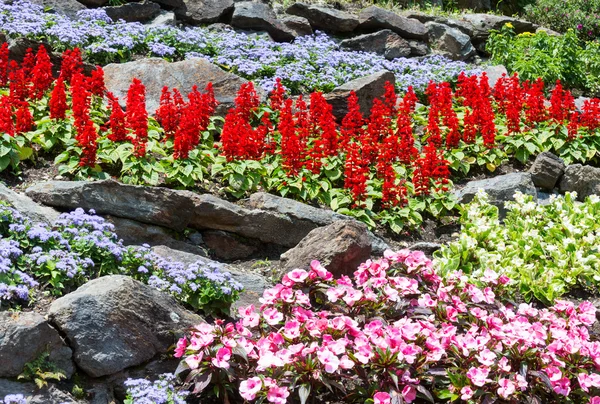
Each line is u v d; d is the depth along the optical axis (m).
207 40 11.49
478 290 5.69
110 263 5.65
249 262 7.00
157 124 8.42
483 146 9.27
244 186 7.55
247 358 4.92
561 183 9.00
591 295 7.17
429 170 8.05
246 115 8.81
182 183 7.31
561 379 4.98
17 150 7.04
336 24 13.48
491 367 5.00
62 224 5.80
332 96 9.97
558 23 17.20
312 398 4.97
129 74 9.25
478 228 7.47
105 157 7.28
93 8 12.08
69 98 8.36
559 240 7.70
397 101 10.73
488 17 15.46
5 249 5.12
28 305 5.00
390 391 4.76
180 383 5.05
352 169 7.86
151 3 12.22
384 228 7.73
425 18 14.87
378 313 5.47
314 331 4.93
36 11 10.95
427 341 4.96
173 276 5.78
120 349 4.90
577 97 13.20
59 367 4.66
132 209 6.59
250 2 13.26
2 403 4.14
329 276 5.44
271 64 11.09
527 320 5.60
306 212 7.29
